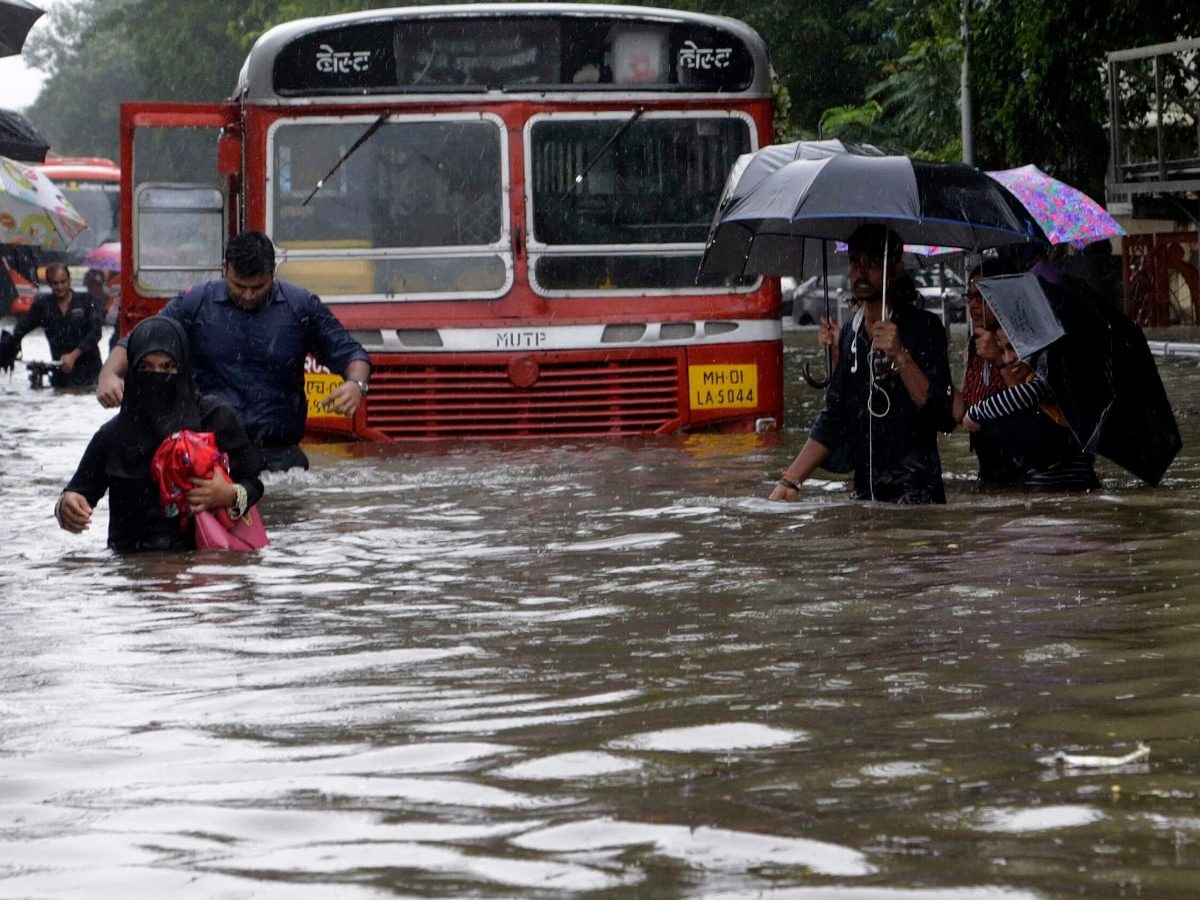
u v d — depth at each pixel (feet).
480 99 58.34
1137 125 104.73
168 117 59.93
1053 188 50.98
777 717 19.17
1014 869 13.73
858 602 26.27
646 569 30.50
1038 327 37.68
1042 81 103.04
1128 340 38.34
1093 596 25.94
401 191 58.39
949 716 18.90
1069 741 17.63
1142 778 16.19
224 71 266.16
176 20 266.36
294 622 26.63
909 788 16.12
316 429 57.72
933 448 37.91
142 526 35.29
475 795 16.48
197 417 35.70
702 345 58.23
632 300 58.34
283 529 37.73
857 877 13.64
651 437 57.41
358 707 20.56
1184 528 32.55
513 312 58.03
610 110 58.59
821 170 37.91
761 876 13.76
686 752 17.81
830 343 40.98
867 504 37.81
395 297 58.13
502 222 58.13
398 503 41.60
